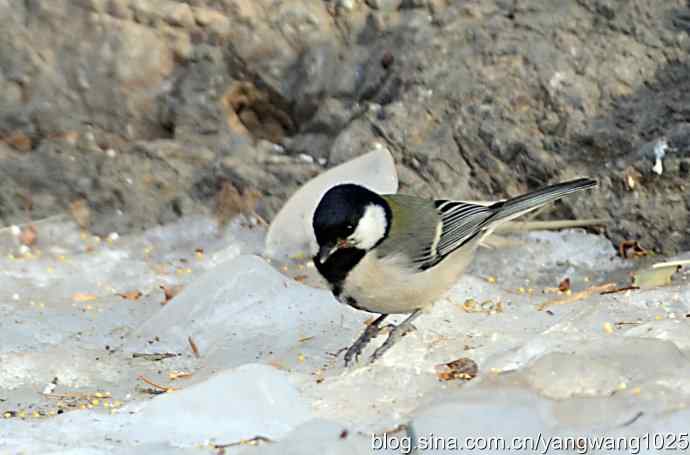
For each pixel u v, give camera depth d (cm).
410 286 977
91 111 1429
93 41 1427
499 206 1061
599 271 1221
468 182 1305
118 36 1423
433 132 1324
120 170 1377
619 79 1291
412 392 929
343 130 1355
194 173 1377
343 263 964
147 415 898
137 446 838
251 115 1440
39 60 1430
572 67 1304
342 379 956
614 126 1270
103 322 1143
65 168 1383
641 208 1246
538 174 1286
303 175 1350
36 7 1429
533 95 1303
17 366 1027
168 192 1366
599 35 1320
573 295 1136
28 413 941
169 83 1431
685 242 1231
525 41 1330
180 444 846
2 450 838
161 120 1427
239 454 811
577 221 1220
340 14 1415
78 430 879
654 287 1141
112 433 875
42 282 1231
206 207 1355
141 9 1419
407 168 1318
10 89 1427
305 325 1100
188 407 900
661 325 1005
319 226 955
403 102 1341
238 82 1429
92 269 1263
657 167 1237
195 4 1419
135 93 1425
